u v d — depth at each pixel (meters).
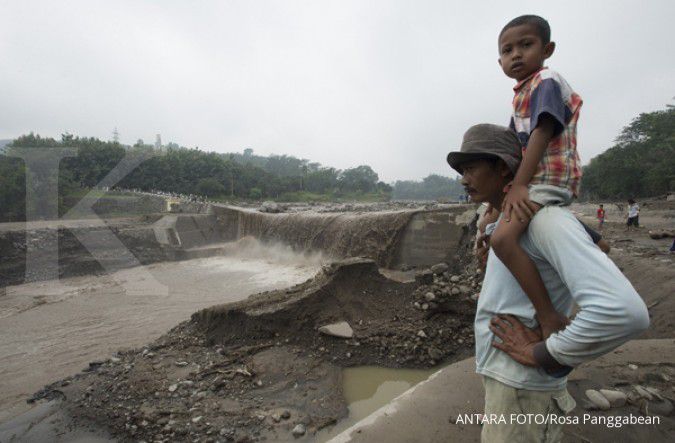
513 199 1.74
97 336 11.70
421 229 17.31
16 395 7.76
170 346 8.49
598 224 22.31
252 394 6.32
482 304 2.00
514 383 1.78
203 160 43.25
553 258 1.59
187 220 24.17
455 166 2.12
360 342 7.66
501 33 2.30
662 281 8.10
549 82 1.85
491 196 2.04
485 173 1.98
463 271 13.20
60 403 6.69
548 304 1.69
